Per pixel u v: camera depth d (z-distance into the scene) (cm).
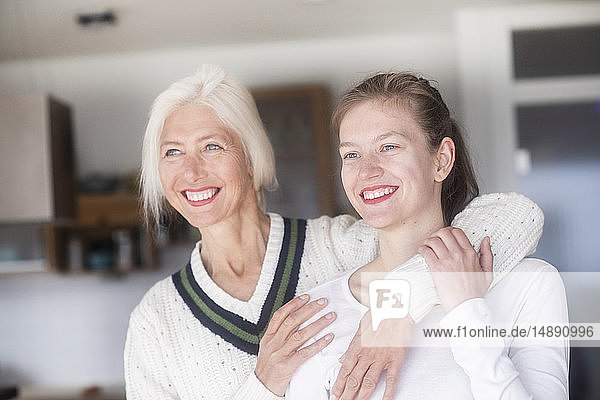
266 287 182
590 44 377
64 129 372
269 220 192
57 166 360
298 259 184
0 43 425
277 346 159
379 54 407
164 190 185
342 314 156
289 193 421
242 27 400
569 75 379
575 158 379
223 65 435
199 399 179
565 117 380
